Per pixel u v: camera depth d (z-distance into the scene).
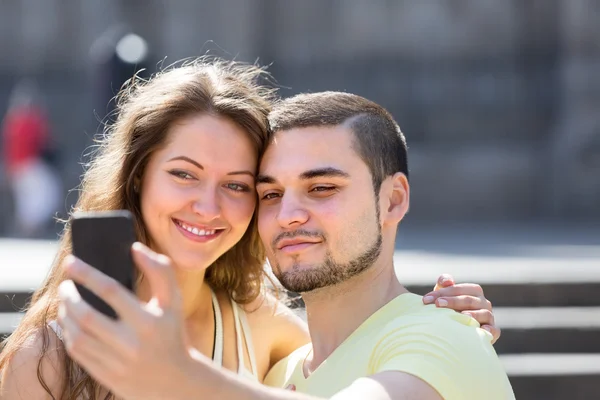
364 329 2.50
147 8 15.56
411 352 2.20
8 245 10.67
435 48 15.29
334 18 15.49
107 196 2.71
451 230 13.03
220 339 2.97
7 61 15.97
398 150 2.66
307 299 2.60
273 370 3.01
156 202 2.64
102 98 10.92
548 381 5.84
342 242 2.47
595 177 14.30
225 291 3.11
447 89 15.22
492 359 2.28
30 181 12.62
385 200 2.59
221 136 2.62
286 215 2.46
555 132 14.73
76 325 1.66
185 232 2.65
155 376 1.66
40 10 15.91
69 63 15.84
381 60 15.39
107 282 1.66
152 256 1.72
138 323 1.64
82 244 1.75
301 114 2.56
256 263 3.07
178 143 2.62
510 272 7.23
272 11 15.57
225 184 2.67
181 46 15.39
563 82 14.70
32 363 2.46
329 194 2.49
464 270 7.31
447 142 15.14
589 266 7.53
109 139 2.84
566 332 6.43
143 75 11.00
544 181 14.60
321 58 15.51
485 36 15.18
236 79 2.80
